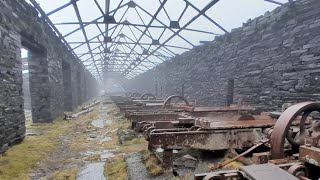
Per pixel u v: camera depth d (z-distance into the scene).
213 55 13.75
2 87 5.68
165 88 24.22
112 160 5.38
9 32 6.11
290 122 3.01
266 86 9.23
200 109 8.00
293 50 7.91
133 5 10.74
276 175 2.07
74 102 18.53
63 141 7.54
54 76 11.81
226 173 2.29
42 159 5.55
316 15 7.10
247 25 10.56
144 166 4.62
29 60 10.59
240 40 11.02
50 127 9.98
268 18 9.17
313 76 7.12
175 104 10.60
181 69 19.33
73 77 18.06
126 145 6.78
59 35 11.95
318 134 2.93
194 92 16.64
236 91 11.38
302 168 2.33
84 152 6.22
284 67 8.30
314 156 2.47
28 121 12.10
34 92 10.78
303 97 7.46
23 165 5.00
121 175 4.36
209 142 4.43
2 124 5.68
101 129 9.63
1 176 4.34
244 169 2.22
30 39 8.41
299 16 7.71
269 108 9.02
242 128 4.59
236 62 11.35
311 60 7.20
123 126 9.56
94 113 15.63
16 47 6.64
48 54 10.66
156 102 13.63
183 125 5.86
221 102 12.86
